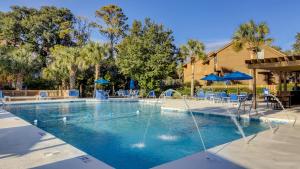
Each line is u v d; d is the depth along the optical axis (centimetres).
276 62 1271
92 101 2220
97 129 989
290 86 2362
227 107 1523
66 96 2486
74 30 4056
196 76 3366
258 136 683
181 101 2081
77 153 513
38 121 1183
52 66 2594
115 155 648
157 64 2608
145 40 2805
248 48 2781
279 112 1241
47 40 3878
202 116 1309
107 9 4481
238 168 431
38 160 467
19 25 3753
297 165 447
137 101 2253
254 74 1384
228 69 3141
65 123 1132
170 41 2989
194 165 446
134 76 2717
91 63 2498
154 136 863
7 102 1883
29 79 2830
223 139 816
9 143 595
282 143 604
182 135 877
